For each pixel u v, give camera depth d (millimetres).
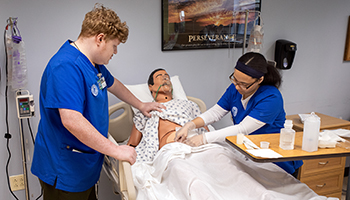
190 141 1607
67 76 1120
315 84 2861
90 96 1224
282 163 1543
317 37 2742
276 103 1456
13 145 1953
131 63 2180
